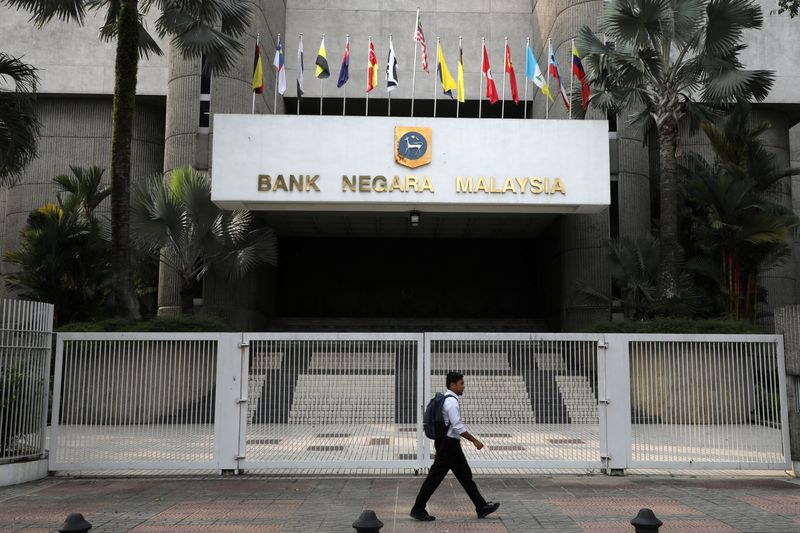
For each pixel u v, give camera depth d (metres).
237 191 18.47
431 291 31.02
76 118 27.33
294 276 30.91
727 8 15.27
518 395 9.62
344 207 19.28
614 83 17.09
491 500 7.86
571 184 18.78
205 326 15.20
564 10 23.44
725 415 9.67
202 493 8.29
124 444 9.54
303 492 8.34
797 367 9.46
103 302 20.03
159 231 18.28
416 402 9.54
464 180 18.77
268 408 9.58
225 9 16.22
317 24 27.66
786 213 18.55
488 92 19.36
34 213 20.34
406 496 8.09
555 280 25.81
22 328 9.41
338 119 18.84
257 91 19.00
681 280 18.34
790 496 8.09
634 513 7.18
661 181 16.25
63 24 27.19
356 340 9.56
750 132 20.31
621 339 9.62
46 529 6.47
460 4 28.08
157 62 26.97
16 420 9.29
